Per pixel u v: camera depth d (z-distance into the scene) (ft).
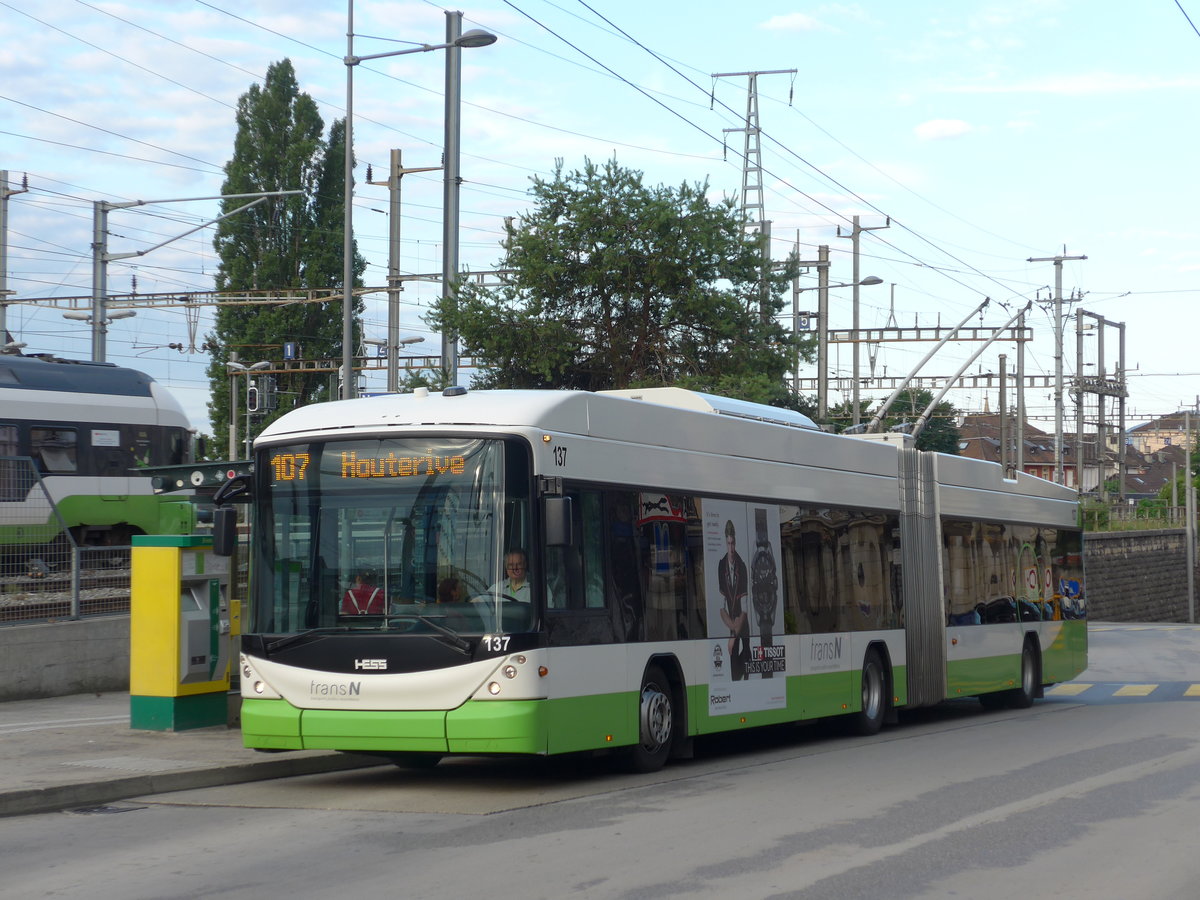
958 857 27.71
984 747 49.57
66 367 98.94
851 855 27.81
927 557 62.18
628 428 41.68
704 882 25.20
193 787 37.91
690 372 95.71
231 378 202.69
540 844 28.99
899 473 60.49
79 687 58.70
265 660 37.78
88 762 39.34
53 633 57.77
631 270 93.56
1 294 149.28
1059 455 224.94
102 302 123.65
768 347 98.99
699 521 44.96
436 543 37.01
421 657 36.24
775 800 35.53
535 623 36.29
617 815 32.96
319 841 29.60
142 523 100.89
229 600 49.11
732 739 54.60
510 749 35.65
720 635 45.37
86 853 28.55
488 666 35.88
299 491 38.47
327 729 36.88
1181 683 91.50
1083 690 87.30
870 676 56.18
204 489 48.24
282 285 219.82
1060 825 31.55
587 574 38.78
